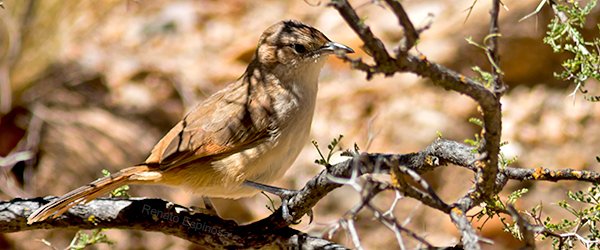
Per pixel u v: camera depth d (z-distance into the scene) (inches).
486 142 201.2
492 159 204.2
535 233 240.8
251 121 310.8
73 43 544.1
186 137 305.7
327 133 508.7
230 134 307.3
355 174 184.5
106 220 284.4
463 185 477.1
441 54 506.3
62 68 527.5
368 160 227.3
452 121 500.1
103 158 501.0
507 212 223.0
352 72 540.1
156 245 479.2
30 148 494.6
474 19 511.8
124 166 500.7
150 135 517.3
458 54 506.0
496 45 191.0
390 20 530.3
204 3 587.5
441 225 463.8
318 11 566.9
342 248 264.4
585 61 247.6
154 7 585.0
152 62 545.0
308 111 326.0
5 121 498.6
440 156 236.1
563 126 502.6
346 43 521.7
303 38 323.6
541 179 237.3
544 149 497.0
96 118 516.1
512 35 506.9
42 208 271.0
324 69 544.4
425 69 171.5
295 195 270.5
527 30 504.7
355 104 519.8
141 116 523.2
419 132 496.1
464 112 503.5
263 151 310.8
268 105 315.3
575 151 494.6
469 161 229.3
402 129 500.1
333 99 524.4
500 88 192.4
